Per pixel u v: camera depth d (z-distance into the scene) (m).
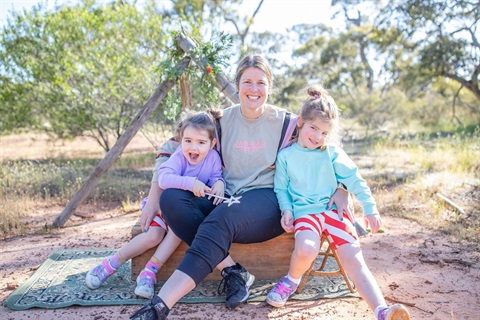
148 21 10.42
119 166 9.91
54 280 3.58
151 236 3.32
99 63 10.09
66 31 10.65
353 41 26.08
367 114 20.75
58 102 10.39
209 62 5.08
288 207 3.20
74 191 7.22
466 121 20.23
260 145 3.39
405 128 20.50
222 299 3.19
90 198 7.08
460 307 3.10
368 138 16.47
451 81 20.47
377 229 3.09
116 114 10.05
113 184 7.71
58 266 3.92
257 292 3.31
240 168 3.41
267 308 3.08
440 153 9.42
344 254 3.00
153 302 2.64
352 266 2.95
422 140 14.37
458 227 5.04
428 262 4.03
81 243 4.77
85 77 10.12
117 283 3.50
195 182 3.14
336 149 3.33
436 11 16.50
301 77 28.19
